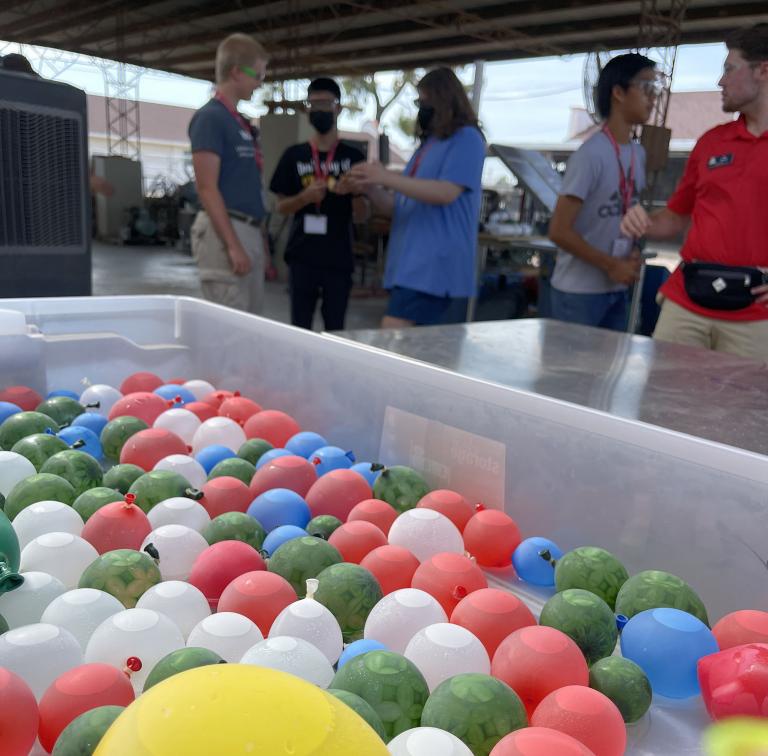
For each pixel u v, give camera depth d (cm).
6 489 124
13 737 66
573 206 221
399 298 236
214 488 126
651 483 102
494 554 115
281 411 171
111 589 94
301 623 86
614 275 222
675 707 88
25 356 164
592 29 925
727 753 74
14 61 264
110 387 177
